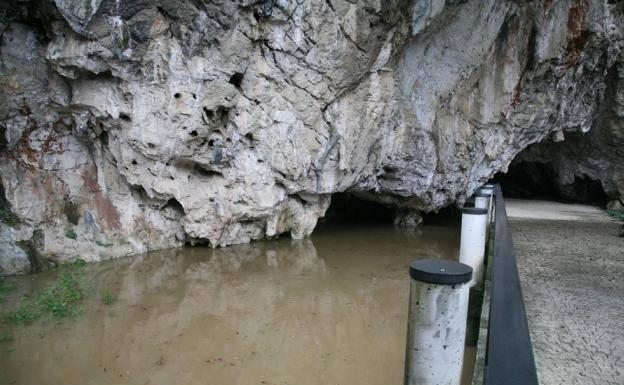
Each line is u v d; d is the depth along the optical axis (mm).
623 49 11680
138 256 7883
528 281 5461
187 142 7523
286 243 9289
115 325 5242
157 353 4668
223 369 4418
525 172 17906
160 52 6859
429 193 10586
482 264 5027
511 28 9766
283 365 4551
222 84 7328
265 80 7637
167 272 7207
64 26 6328
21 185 6891
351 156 8641
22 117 6891
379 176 10078
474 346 4750
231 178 8172
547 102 11219
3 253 6473
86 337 4914
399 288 6852
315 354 4809
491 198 8016
